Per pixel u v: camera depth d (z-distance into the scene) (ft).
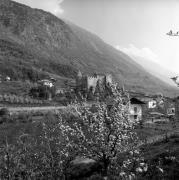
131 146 66.95
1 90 466.70
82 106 72.18
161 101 361.10
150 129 186.60
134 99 270.67
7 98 367.45
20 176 67.00
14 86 531.50
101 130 65.57
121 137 65.92
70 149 70.23
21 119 229.66
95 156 70.23
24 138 122.42
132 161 62.54
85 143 66.80
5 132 160.66
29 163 73.10
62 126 69.00
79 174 82.69
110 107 69.41
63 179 70.03
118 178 58.85
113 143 66.49
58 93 443.32
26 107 304.30
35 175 70.54
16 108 294.05
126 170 60.70
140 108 269.23
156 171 61.82
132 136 69.46
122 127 66.03
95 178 68.44
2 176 59.93
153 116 295.48
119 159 66.18
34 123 197.47
